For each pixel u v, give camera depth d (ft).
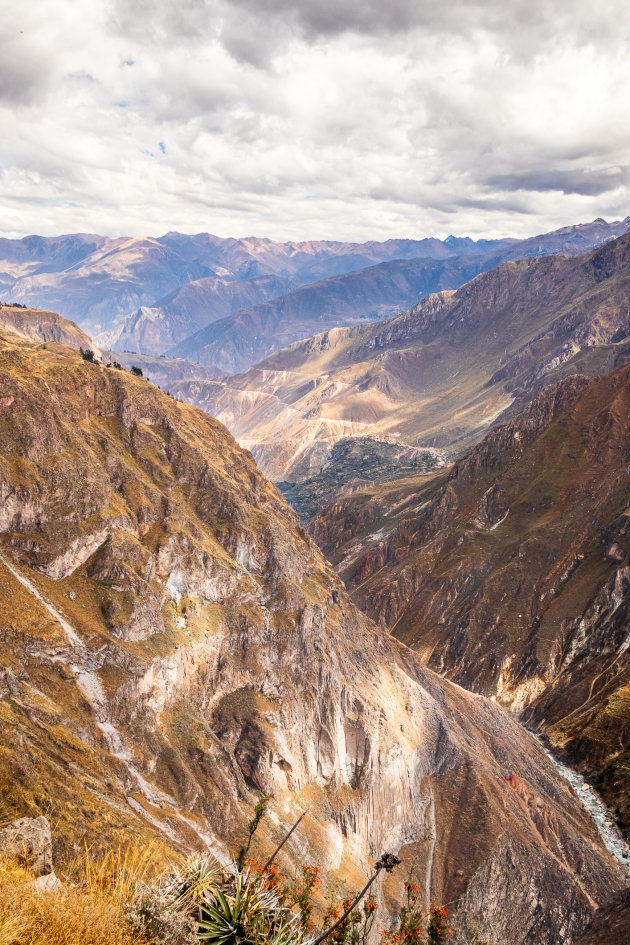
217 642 374.63
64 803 212.02
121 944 56.65
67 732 267.80
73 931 55.42
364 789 396.37
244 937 63.67
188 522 406.62
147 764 293.43
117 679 305.53
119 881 64.85
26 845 75.66
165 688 330.95
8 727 233.76
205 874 68.03
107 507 364.79
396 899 360.89
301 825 338.95
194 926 63.72
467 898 388.57
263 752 350.23
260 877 70.95
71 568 336.90
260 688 380.99
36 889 60.54
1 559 315.58
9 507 325.01
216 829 297.33
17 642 283.79
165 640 343.67
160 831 255.29
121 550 350.84
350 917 74.74
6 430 342.85
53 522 337.11
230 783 321.93
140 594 342.64
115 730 293.43
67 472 351.67
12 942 52.60
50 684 282.36
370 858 375.04
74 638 306.35
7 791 199.31
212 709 362.33
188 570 385.09
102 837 204.54
